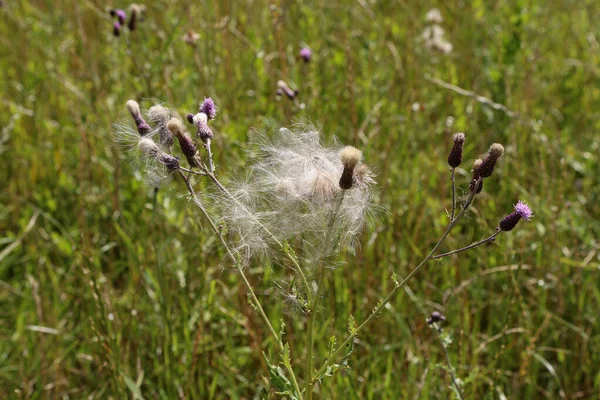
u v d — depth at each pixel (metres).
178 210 3.37
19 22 5.29
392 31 4.95
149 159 2.04
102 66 4.70
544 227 3.43
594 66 4.95
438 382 2.90
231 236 2.22
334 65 4.51
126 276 3.61
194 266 3.21
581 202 3.77
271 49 4.57
